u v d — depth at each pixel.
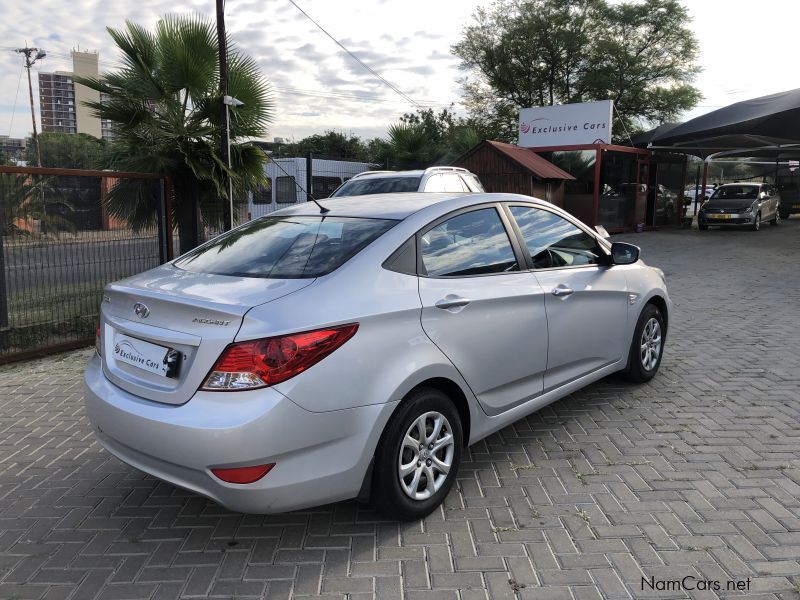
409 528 3.18
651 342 5.29
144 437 2.78
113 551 3.03
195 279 3.19
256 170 10.31
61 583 2.78
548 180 18.12
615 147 19.22
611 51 32.28
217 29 9.59
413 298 3.13
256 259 3.34
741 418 4.55
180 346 2.78
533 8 32.84
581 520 3.22
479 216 3.78
